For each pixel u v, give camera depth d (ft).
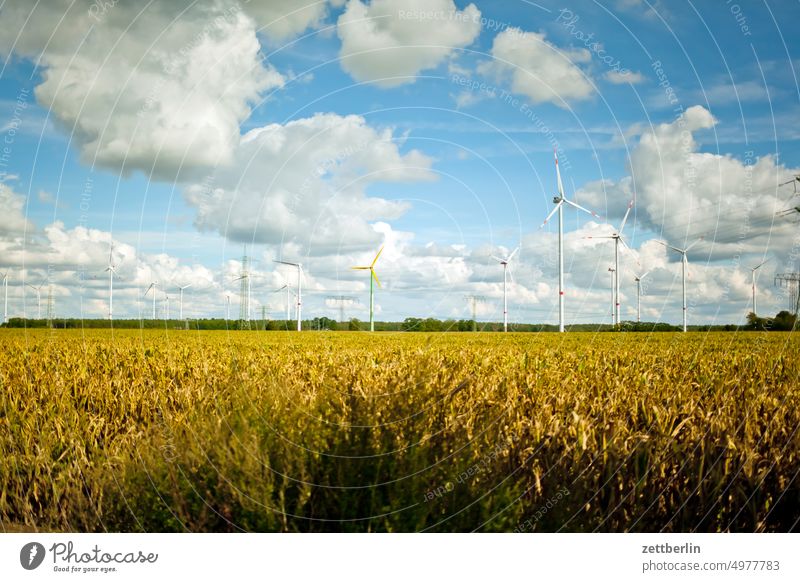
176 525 14.83
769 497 15.92
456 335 103.09
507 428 18.04
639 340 73.00
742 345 59.57
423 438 14.90
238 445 14.64
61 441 20.21
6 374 32.12
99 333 105.09
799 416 20.51
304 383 24.35
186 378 31.22
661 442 17.67
